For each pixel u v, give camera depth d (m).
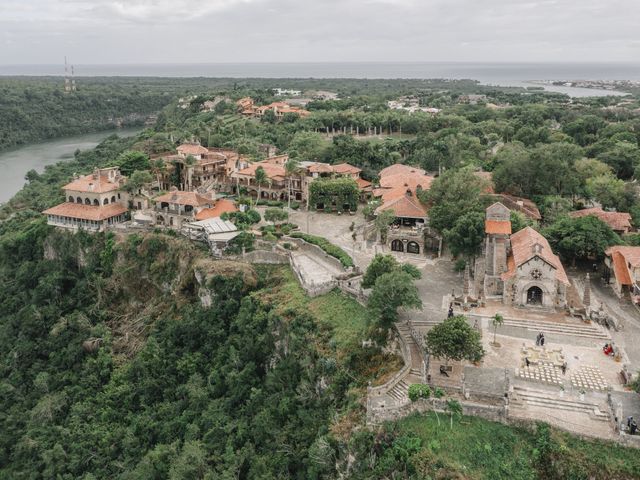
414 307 83.88
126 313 128.00
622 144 190.25
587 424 64.19
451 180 129.25
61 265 140.25
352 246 125.69
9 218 191.38
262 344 100.38
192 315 115.19
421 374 74.12
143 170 162.88
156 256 130.50
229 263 118.38
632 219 127.88
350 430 70.31
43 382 110.31
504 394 66.88
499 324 85.81
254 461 80.06
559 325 86.88
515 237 104.44
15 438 102.44
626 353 79.06
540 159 138.00
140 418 97.69
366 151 189.62
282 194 165.25
